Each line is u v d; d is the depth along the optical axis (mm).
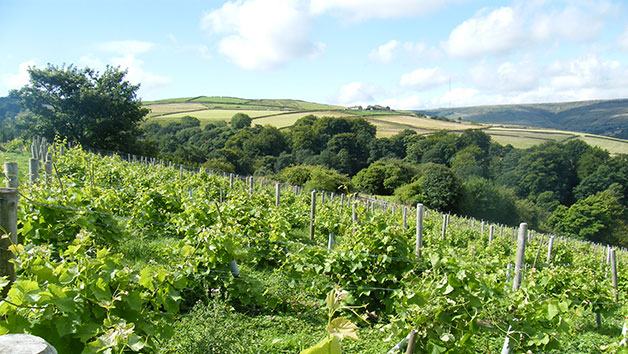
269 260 8320
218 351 4117
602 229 51000
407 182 55438
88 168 14695
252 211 9883
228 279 5863
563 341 6352
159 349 3607
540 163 56844
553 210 54938
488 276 5590
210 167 50125
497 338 5480
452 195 48906
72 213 5906
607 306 8039
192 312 5082
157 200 10672
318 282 6484
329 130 72250
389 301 5934
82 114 34594
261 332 5250
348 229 7051
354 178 57469
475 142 66312
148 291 3662
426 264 6238
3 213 3000
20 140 30969
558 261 13852
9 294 2633
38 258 3127
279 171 60750
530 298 4598
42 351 1511
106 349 2639
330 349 1770
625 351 4496
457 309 4152
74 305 2855
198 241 6156
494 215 50531
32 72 33094
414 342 3465
